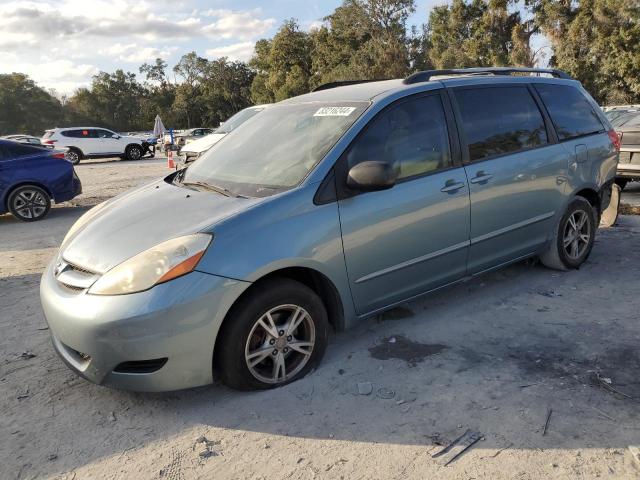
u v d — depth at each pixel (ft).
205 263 9.29
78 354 9.94
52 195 31.91
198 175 12.91
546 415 9.21
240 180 11.68
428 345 12.01
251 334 9.86
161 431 9.32
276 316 10.32
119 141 84.69
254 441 8.93
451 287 13.87
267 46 252.83
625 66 98.89
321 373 10.93
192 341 9.25
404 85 12.65
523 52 126.11
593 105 17.01
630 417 9.04
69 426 9.58
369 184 10.34
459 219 12.58
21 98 311.06
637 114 31.73
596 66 106.93
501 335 12.33
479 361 11.19
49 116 320.09
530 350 11.55
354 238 10.85
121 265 9.37
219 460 8.52
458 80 13.35
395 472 8.03
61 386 10.97
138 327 8.93
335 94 13.35
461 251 12.87
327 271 10.54
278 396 10.17
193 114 326.65
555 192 14.96
